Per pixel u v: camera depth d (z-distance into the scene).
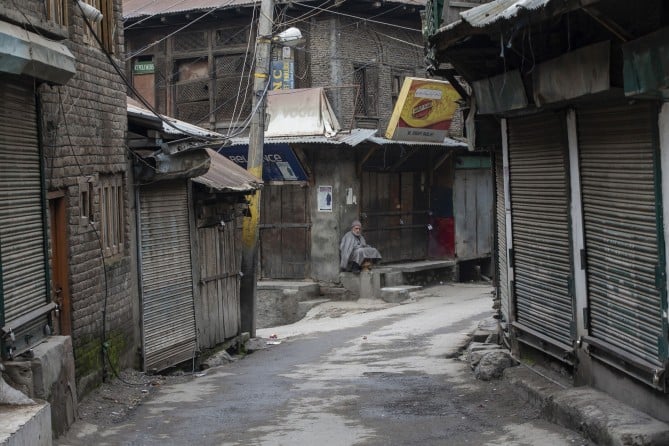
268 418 10.45
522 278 11.50
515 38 9.46
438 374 12.98
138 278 13.69
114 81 13.01
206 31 25.50
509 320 12.16
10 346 8.76
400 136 24.41
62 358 9.60
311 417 10.39
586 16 9.01
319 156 24.52
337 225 24.44
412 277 26.28
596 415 8.27
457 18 11.88
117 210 13.11
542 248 10.77
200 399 11.87
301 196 24.86
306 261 24.91
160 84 26.14
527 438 8.70
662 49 6.76
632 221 8.47
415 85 23.92
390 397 11.40
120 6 13.46
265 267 25.31
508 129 11.70
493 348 13.49
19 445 7.08
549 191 10.48
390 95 26.34
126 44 26.38
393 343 17.19
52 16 10.09
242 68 25.17
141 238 13.77
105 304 12.31
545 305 10.77
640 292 8.37
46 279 10.18
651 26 7.33
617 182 8.75
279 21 24.41
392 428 9.59
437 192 27.64
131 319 13.45
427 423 9.73
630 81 7.36
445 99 24.73
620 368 8.67
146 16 24.88
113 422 10.49
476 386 11.60
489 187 28.98
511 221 11.73
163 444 9.27
